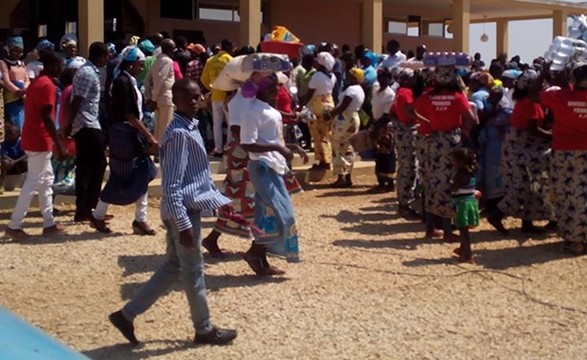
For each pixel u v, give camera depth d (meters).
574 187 8.37
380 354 5.64
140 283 7.22
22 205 8.59
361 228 9.73
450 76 8.70
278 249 7.23
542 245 8.94
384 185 12.45
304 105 12.81
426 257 8.33
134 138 8.64
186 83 5.45
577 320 6.47
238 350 5.66
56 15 19.86
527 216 9.33
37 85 8.41
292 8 23.95
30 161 8.59
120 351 5.62
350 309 6.58
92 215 8.91
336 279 7.43
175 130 5.38
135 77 9.40
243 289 7.03
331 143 12.81
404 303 6.78
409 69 10.62
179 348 5.69
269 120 6.96
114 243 8.57
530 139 9.14
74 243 8.54
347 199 11.76
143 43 11.91
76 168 9.34
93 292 6.97
